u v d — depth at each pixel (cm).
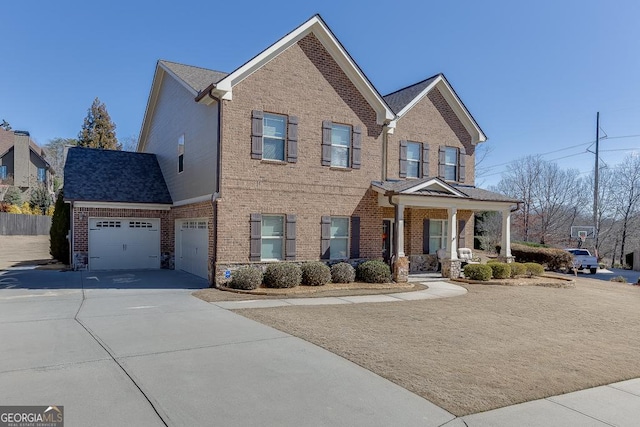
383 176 1669
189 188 1644
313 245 1500
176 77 1738
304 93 1488
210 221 1388
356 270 1527
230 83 1334
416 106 1838
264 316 908
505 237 1842
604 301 1302
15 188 4181
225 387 501
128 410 431
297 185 1468
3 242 3216
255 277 1272
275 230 1453
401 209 1562
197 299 1119
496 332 834
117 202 1767
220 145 1330
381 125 1666
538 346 741
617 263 3869
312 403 462
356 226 1598
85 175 1844
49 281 1429
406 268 1539
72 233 1747
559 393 520
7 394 468
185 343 686
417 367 595
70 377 522
